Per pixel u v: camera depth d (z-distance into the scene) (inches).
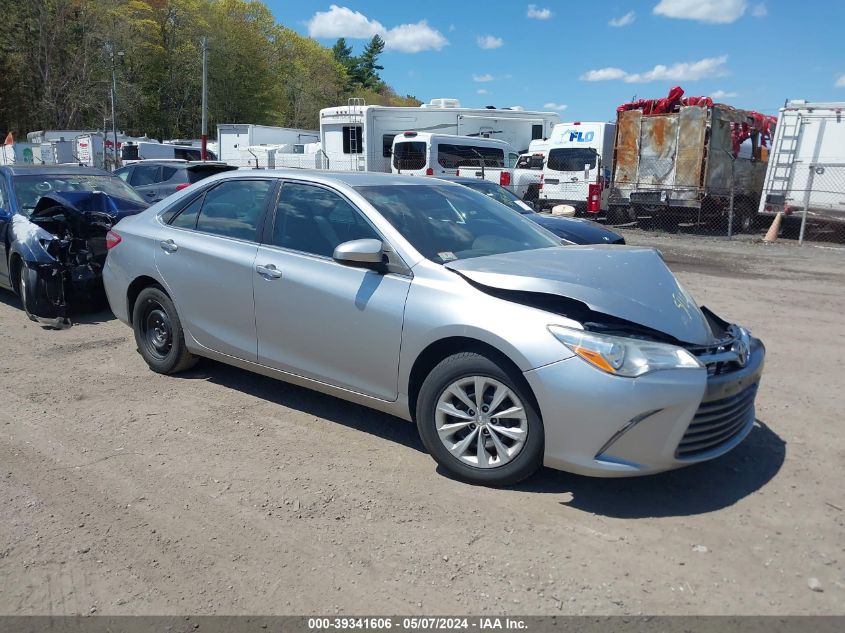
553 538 130.8
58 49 2042.3
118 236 225.6
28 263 276.2
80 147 1250.0
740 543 129.9
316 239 176.9
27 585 116.9
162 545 128.3
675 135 697.6
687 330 141.0
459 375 147.7
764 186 693.3
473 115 898.7
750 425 154.9
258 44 2406.5
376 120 831.1
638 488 150.2
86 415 189.9
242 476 155.2
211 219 203.5
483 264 153.7
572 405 132.8
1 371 226.7
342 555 125.3
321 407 197.2
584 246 182.9
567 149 790.5
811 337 284.8
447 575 119.7
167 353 217.9
